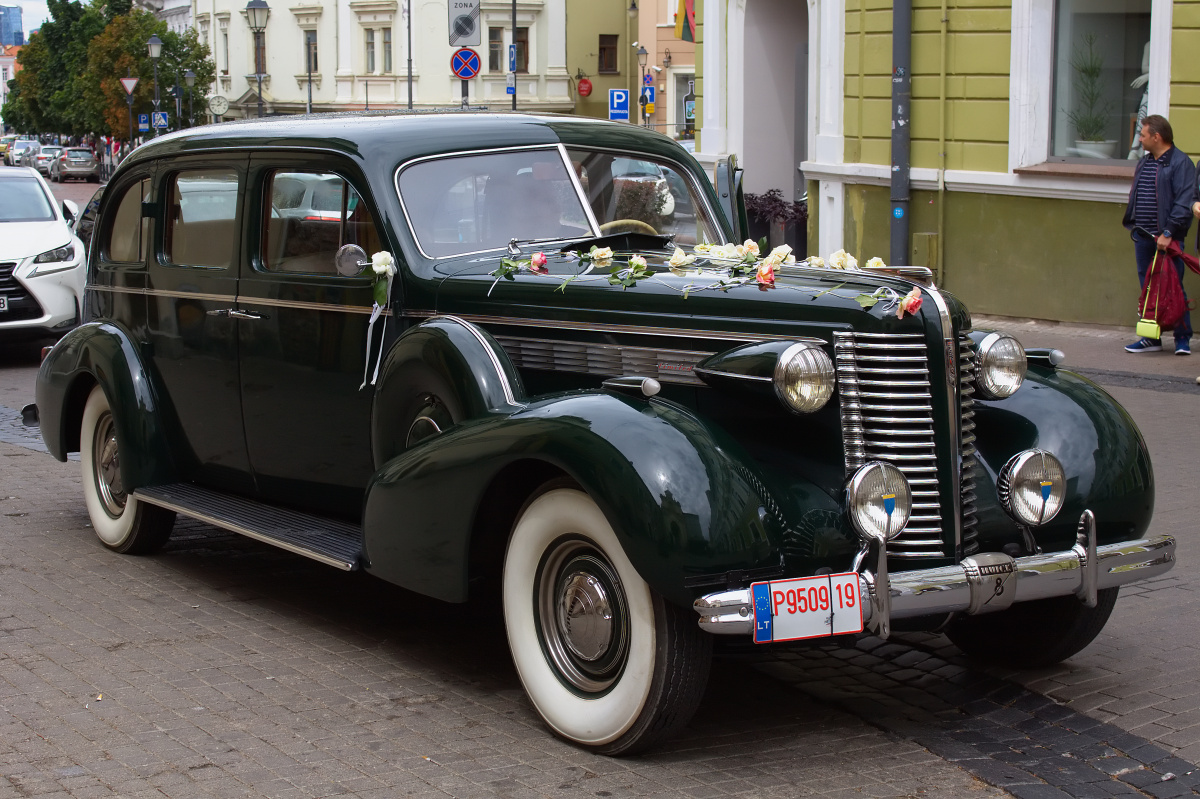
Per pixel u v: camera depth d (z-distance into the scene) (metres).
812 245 15.88
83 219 14.31
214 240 5.49
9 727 3.99
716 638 3.77
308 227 5.07
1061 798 3.48
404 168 4.85
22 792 3.52
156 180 5.80
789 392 3.66
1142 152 12.24
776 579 3.54
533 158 5.10
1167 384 9.71
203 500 5.50
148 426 5.77
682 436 3.60
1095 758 3.76
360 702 4.21
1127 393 9.45
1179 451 7.68
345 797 3.48
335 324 4.92
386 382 4.50
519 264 4.59
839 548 3.70
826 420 3.82
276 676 4.46
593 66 54.44
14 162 79.88
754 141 18.88
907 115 13.34
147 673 4.48
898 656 4.73
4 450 8.63
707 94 19.06
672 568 3.44
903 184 13.48
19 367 12.42
